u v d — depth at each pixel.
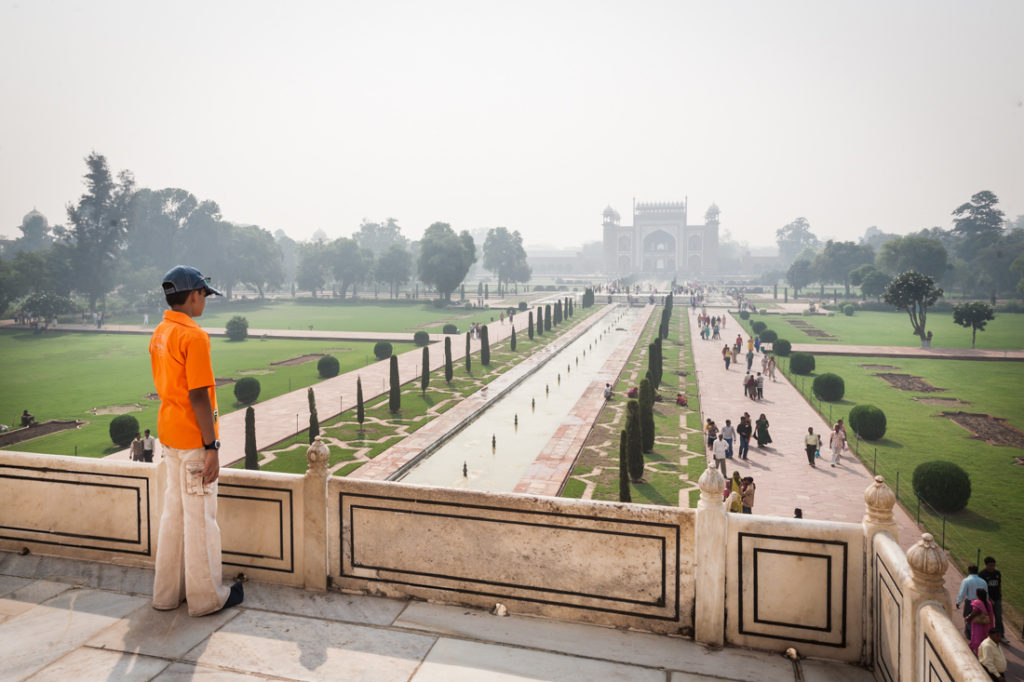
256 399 32.94
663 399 33.22
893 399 32.19
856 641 3.61
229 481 4.52
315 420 24.75
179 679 3.40
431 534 4.20
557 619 4.02
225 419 28.89
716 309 89.88
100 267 79.69
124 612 4.10
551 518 3.99
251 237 101.94
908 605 2.99
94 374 40.84
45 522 4.92
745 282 164.88
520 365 43.56
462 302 97.00
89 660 3.58
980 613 8.96
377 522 4.29
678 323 71.19
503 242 119.75
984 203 125.12
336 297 110.31
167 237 96.00
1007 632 11.28
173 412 3.98
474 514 4.11
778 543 3.70
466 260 92.88
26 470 4.95
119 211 80.19
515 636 3.84
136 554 4.71
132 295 89.00
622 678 3.46
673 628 3.85
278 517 4.43
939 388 34.88
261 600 4.25
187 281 4.01
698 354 48.81
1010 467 21.34
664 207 171.88
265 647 3.71
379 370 41.56
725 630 3.78
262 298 104.12
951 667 2.46
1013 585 13.16
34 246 136.62
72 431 27.11
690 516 3.79
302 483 4.35
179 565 4.12
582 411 30.91
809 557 3.66
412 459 23.09
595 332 64.69
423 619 4.02
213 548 4.07
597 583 3.95
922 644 2.85
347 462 22.64
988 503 18.05
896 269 87.56
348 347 52.84
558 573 4.01
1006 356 44.81
